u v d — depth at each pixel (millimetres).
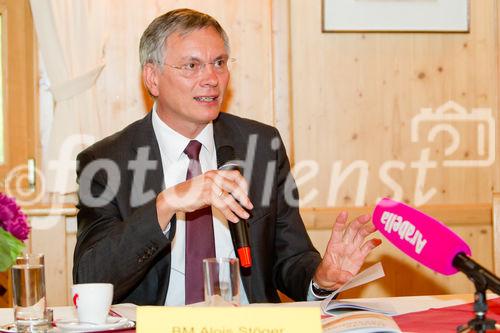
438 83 3469
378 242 1891
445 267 1209
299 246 2297
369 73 3420
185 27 2234
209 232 2131
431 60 3459
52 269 3217
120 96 3250
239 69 3336
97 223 2160
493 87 3506
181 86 2205
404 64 3439
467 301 1807
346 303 1690
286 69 3350
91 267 1979
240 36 3330
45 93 3256
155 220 1922
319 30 3381
